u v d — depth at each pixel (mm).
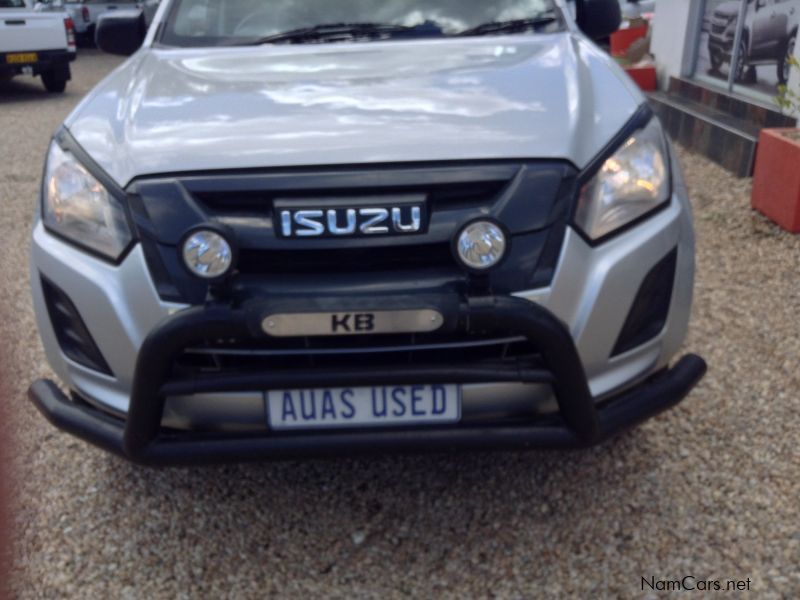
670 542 2404
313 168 2121
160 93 2611
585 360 2189
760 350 3465
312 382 2055
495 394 2180
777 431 2895
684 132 6773
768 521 2461
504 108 2340
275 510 2633
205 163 2154
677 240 2336
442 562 2379
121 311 2168
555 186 2119
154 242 2117
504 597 2240
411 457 2863
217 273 1978
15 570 2391
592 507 2566
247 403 2178
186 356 2146
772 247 4543
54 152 2436
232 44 3217
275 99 2490
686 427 2939
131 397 2111
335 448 2158
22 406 3262
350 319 1991
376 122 2283
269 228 2076
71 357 2363
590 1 3672
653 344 2334
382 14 3289
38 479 2807
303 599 2271
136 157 2221
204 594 2301
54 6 12633
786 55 5914
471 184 2104
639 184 2277
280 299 1998
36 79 14562
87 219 2244
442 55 2859
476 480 2729
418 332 2043
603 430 2209
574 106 2352
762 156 4914
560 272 2107
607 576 2293
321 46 3070
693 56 7629
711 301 3961
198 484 2768
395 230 2062
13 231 5695
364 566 2381
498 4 3297
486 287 2027
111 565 2418
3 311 4281
